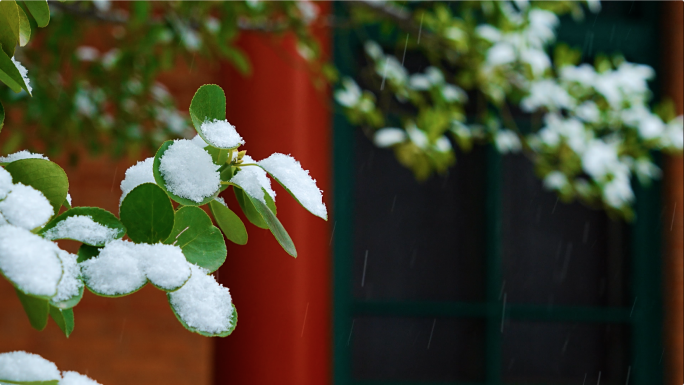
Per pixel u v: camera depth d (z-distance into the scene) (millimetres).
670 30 5777
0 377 787
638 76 4234
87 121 3727
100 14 3369
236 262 4812
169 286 744
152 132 3961
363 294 5641
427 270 5730
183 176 804
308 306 4895
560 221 5883
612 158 3934
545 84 4023
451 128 3686
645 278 5766
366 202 5703
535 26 3766
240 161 881
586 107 4145
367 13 3961
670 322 5680
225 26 3160
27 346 5219
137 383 5266
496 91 3996
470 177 5828
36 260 652
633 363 5742
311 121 5031
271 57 4891
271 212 838
